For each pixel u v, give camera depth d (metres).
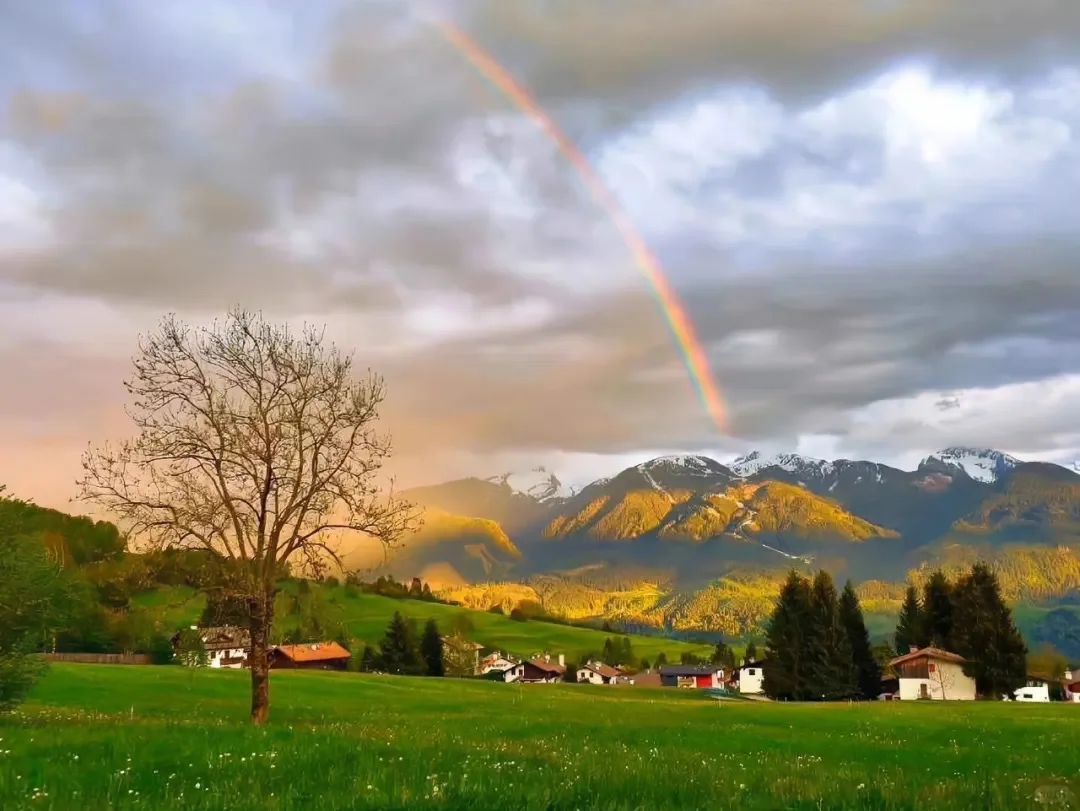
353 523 36.25
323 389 37.25
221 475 35.59
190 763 14.83
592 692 110.38
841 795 12.68
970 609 126.00
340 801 11.03
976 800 12.45
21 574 32.56
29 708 41.78
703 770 17.23
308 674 94.19
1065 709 72.62
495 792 11.83
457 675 187.00
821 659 123.12
